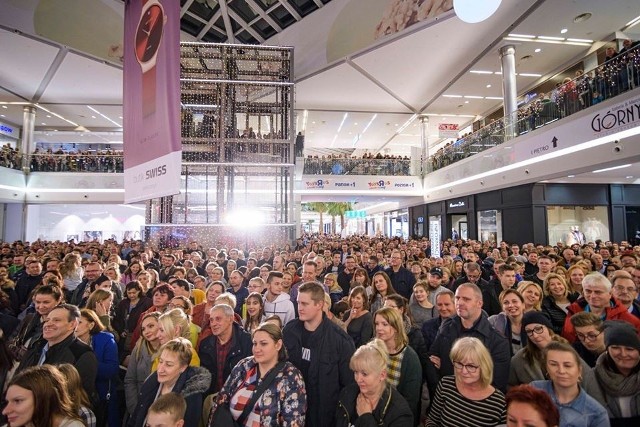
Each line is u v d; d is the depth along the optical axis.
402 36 14.89
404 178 22.22
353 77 18.67
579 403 2.13
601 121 9.77
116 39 16.39
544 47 15.67
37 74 18.17
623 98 9.11
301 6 16.61
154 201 14.70
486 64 17.17
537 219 13.38
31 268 6.12
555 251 8.87
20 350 3.43
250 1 15.78
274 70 14.23
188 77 13.73
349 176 21.56
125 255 11.44
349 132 29.45
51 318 2.85
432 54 16.38
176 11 5.88
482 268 7.25
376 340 2.49
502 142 14.71
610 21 13.87
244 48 13.75
